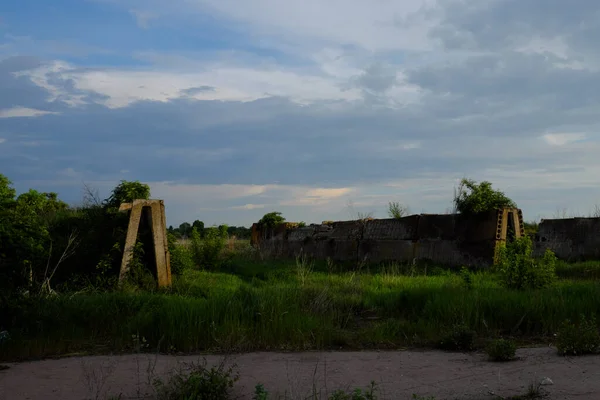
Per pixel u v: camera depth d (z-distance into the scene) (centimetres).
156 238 1391
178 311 907
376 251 2122
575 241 2044
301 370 688
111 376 661
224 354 791
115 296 1057
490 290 1137
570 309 972
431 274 1702
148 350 820
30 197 1673
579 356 739
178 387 580
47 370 693
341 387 606
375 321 1017
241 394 585
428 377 649
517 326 923
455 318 950
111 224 1478
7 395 586
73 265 1346
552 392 570
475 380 630
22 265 927
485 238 1756
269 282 1488
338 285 1349
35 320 898
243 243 3044
